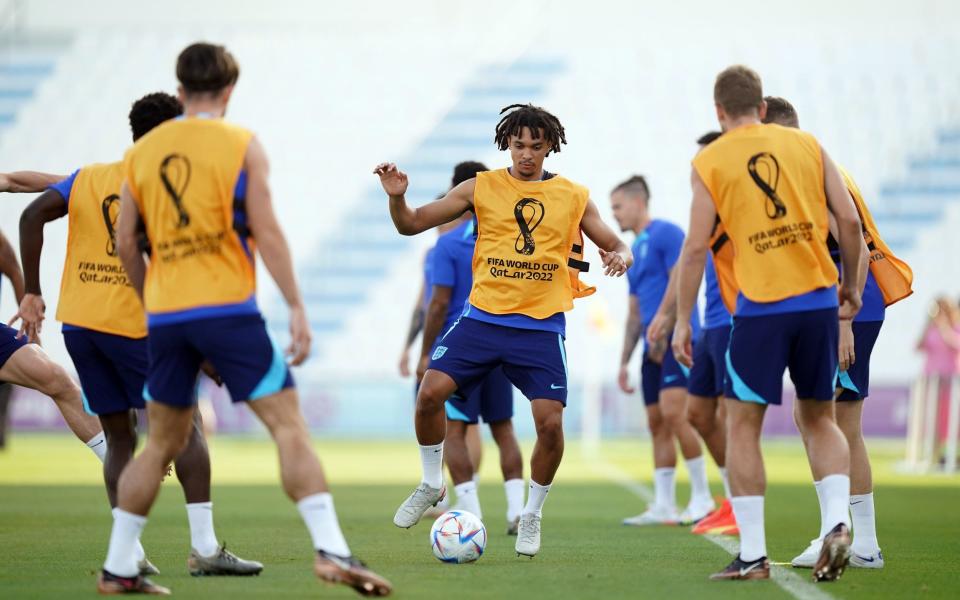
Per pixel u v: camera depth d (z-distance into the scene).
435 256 29.39
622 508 37.22
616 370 106.69
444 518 22.23
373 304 117.00
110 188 19.80
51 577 19.45
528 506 22.56
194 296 16.56
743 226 19.23
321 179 125.75
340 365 113.56
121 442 20.33
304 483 16.53
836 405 22.11
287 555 23.12
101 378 19.94
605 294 108.31
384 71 135.50
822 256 19.16
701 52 133.12
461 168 30.22
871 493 21.92
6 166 129.50
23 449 72.94
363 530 29.23
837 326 19.27
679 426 31.67
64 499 38.28
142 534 27.45
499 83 132.38
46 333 112.81
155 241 16.95
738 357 19.30
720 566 21.67
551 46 135.88
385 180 20.72
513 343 21.73
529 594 17.66
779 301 18.94
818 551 21.28
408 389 95.44
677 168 123.44
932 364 58.53
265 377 16.69
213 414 93.06
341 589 17.95
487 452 79.38
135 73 136.38
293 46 139.00
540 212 21.94
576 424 96.69
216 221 16.72
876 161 119.69
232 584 18.53
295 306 16.66
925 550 25.22
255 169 16.80
